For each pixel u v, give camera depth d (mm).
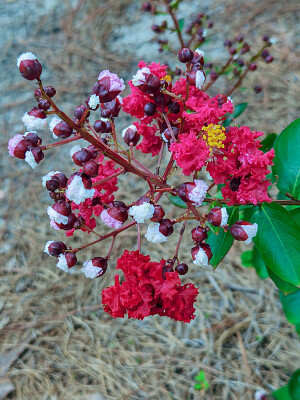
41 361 345
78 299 376
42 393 327
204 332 344
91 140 158
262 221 198
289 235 194
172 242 398
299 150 215
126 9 601
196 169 170
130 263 170
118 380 328
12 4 646
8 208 441
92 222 182
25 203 443
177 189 169
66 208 165
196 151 167
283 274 193
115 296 172
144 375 329
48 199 445
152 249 396
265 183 179
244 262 324
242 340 337
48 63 560
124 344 347
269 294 355
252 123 461
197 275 376
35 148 155
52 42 584
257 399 292
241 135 174
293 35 528
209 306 358
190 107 181
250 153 174
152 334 349
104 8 604
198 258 171
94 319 363
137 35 569
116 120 480
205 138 170
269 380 315
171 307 172
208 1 583
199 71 164
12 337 359
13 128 499
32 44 585
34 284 391
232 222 203
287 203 218
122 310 175
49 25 607
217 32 548
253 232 170
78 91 522
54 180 164
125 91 508
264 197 177
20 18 623
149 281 169
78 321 364
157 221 168
